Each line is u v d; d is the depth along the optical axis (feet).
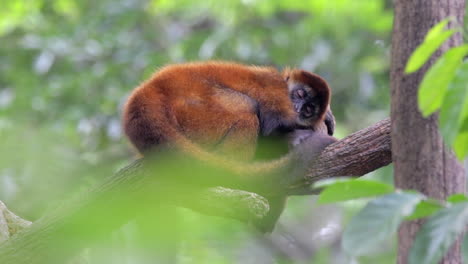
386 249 45.85
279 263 46.85
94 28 58.08
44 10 64.18
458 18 21.45
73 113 51.83
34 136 46.68
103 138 53.26
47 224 24.23
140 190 24.75
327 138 26.48
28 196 44.27
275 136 28.84
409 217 13.87
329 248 49.29
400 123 21.24
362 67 53.47
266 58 54.39
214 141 27.35
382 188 14.23
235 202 24.16
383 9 57.47
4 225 26.94
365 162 25.54
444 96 13.87
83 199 24.39
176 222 32.35
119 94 52.70
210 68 28.84
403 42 21.56
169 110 26.66
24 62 59.00
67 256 24.91
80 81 53.78
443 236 12.76
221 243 43.04
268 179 25.53
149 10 58.90
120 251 30.66
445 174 20.61
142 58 55.31
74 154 48.62
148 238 31.09
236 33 55.06
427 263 12.68
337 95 53.31
